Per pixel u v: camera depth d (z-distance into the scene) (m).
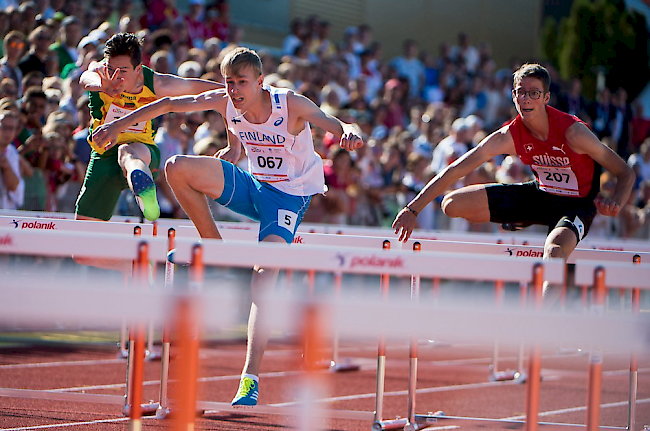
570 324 4.59
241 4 33.94
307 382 5.53
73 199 16.66
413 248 8.48
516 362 16.47
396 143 22.72
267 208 8.41
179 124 17.59
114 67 9.74
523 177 24.38
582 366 16.27
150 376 12.41
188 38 23.98
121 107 10.09
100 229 8.92
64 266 15.82
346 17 38.44
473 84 31.77
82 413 9.86
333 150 20.42
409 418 8.95
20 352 14.11
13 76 17.59
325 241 9.25
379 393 9.00
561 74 39.41
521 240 12.20
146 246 5.48
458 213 9.98
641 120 32.78
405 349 17.88
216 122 18.39
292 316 4.72
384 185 21.98
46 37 18.17
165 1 23.62
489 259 5.46
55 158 16.02
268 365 14.23
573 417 11.06
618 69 39.03
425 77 32.16
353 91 26.81
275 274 7.83
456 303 4.86
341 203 19.59
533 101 8.96
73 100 17.73
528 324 4.60
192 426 5.13
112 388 11.41
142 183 9.10
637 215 24.30
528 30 43.97
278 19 35.50
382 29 39.91
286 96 8.12
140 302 4.71
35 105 16.53
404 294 17.61
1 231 5.56
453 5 42.25
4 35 19.00
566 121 9.05
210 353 15.00
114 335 16.28
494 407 11.54
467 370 15.12
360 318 4.68
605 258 9.05
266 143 8.28
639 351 4.55
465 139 22.47
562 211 9.56
